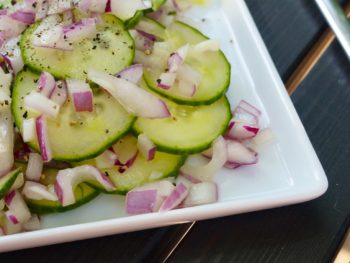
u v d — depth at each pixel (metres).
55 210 0.16
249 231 0.18
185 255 0.17
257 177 0.18
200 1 0.24
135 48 0.20
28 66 0.18
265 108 0.20
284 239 0.18
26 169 0.16
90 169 0.16
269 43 0.24
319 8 0.26
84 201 0.16
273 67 0.20
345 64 0.24
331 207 0.19
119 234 0.17
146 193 0.16
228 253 0.17
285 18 0.26
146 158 0.17
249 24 0.22
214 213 0.16
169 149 0.17
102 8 0.20
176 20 0.22
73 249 0.16
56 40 0.18
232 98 0.20
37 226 0.16
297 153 0.18
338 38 0.24
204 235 0.17
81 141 0.16
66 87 0.17
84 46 0.19
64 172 0.16
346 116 0.22
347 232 0.18
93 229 0.15
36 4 0.20
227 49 0.22
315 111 0.22
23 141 0.16
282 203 0.17
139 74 0.18
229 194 0.17
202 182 0.17
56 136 0.16
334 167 0.20
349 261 0.18
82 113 0.17
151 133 0.17
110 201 0.17
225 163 0.18
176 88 0.19
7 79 0.17
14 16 0.20
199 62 0.20
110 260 0.16
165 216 0.15
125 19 0.21
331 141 0.21
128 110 0.17
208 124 0.18
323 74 0.24
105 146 0.16
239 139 0.19
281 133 0.19
